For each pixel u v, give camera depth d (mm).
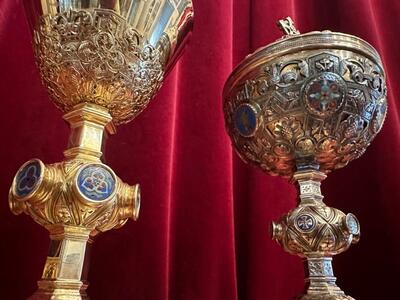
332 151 764
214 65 1239
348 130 746
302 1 1436
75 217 561
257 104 767
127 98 661
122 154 1047
